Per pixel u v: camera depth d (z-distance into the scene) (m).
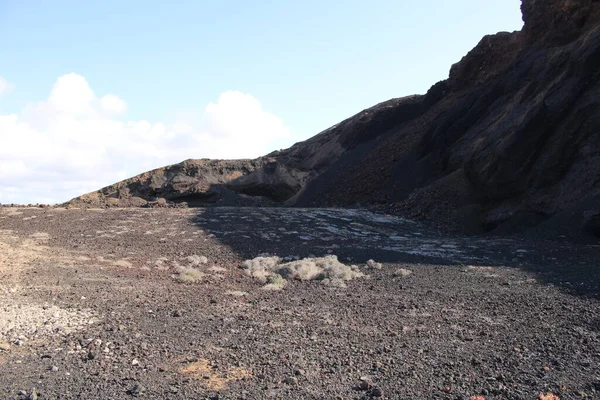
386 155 49.69
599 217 22.19
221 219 28.98
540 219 25.58
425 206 33.06
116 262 18.11
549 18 40.47
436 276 16.38
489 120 37.34
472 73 52.47
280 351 8.02
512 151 27.92
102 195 63.84
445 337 8.98
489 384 6.55
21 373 6.81
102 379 6.65
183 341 8.52
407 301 12.51
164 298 12.38
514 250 20.89
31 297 11.51
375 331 9.41
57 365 7.16
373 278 16.33
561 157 26.31
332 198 47.41
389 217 32.44
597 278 14.66
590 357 7.61
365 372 7.07
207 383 6.59
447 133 40.25
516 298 12.56
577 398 6.04
